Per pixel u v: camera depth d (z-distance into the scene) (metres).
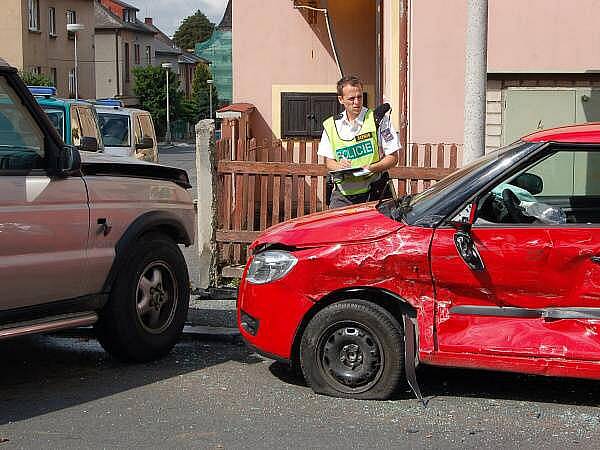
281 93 16.81
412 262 5.82
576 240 5.66
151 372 6.83
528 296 5.72
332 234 6.02
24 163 6.23
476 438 5.39
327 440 5.32
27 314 6.25
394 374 5.96
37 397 6.18
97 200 6.67
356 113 7.71
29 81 45.28
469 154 7.79
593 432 5.51
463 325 5.80
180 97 79.94
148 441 5.30
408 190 9.37
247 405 5.97
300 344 6.12
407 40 11.50
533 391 6.31
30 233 6.15
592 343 5.64
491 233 5.77
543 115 11.48
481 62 7.70
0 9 52.12
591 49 11.20
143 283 7.06
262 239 6.29
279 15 16.70
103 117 17.92
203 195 9.68
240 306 6.32
